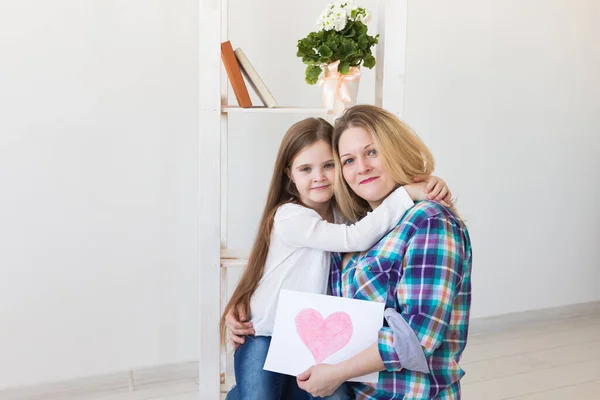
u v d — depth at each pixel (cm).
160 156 247
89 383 244
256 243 156
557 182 337
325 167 150
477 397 245
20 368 235
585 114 341
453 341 129
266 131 262
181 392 246
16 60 224
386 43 186
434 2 290
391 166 133
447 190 135
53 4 227
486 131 312
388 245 132
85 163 237
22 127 227
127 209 245
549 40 324
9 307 231
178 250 255
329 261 149
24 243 231
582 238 350
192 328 261
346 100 182
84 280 241
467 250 132
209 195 181
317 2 264
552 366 279
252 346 148
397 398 127
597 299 357
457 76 300
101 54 235
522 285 333
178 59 246
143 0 238
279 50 260
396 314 121
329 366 124
